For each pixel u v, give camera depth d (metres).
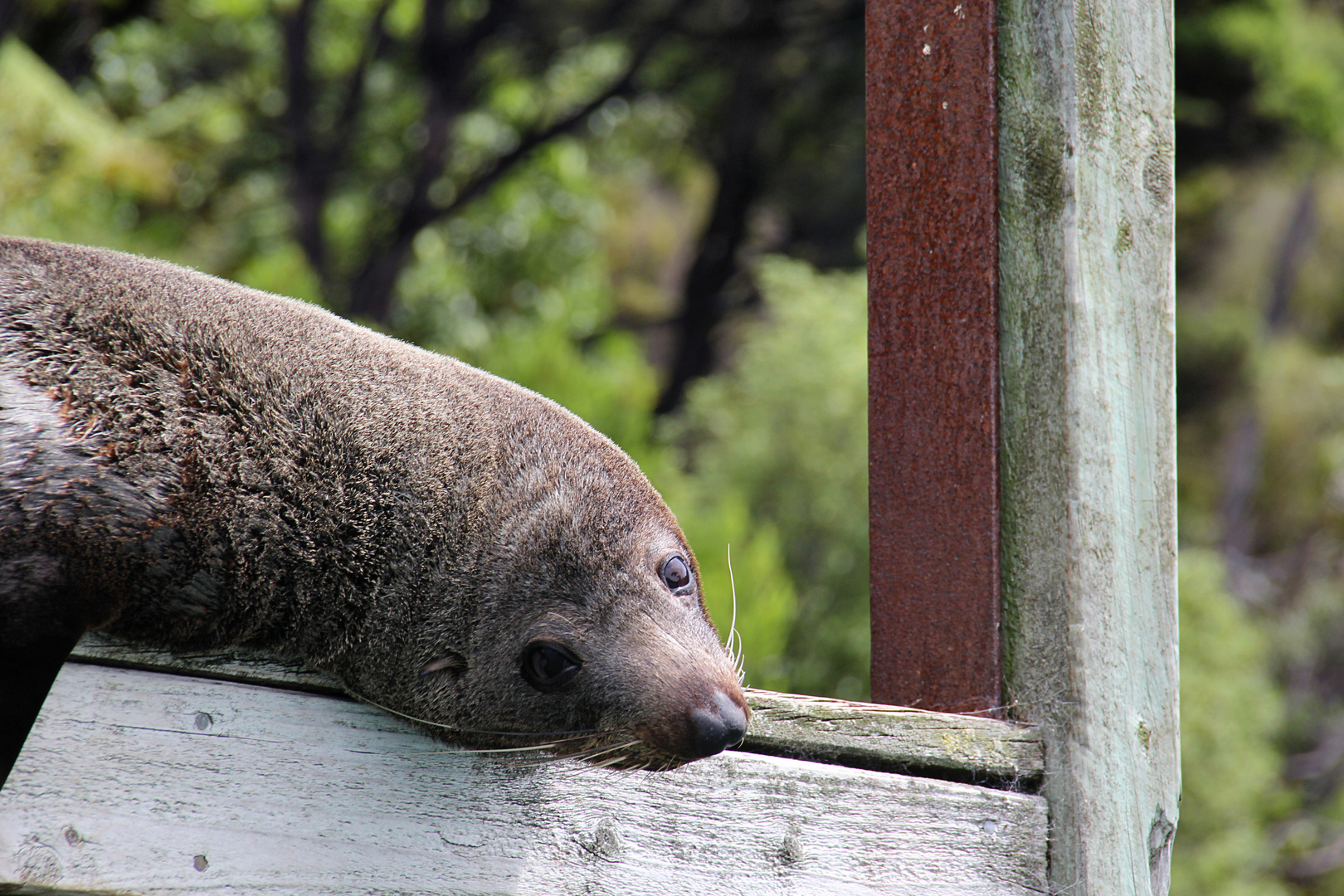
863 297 27.02
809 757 6.43
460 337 37.44
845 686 21.44
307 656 6.30
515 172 41.19
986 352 6.66
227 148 39.03
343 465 6.43
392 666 6.35
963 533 6.79
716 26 41.59
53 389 5.97
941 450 6.87
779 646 16.72
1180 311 40.91
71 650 5.68
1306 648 40.03
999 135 6.65
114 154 28.08
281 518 6.26
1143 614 6.76
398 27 41.03
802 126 45.00
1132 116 6.78
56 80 28.11
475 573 6.49
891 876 6.32
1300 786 36.62
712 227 46.84
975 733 6.54
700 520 17.39
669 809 6.13
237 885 5.46
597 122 43.09
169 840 5.43
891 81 7.03
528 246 40.94
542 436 6.93
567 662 6.38
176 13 37.59
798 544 23.61
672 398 46.25
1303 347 45.53
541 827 5.96
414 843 5.76
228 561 6.12
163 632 6.08
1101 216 6.62
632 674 6.26
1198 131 33.50
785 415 24.94
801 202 47.19
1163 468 6.88
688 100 45.97
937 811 6.43
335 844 5.66
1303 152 33.44
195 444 6.14
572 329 39.84
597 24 39.50
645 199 57.91
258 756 5.66
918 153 6.92
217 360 6.36
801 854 6.23
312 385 6.51
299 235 38.56
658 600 6.59
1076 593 6.50
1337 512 43.25
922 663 6.96
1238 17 30.36
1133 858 6.62
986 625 6.69
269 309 6.74
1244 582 40.91
